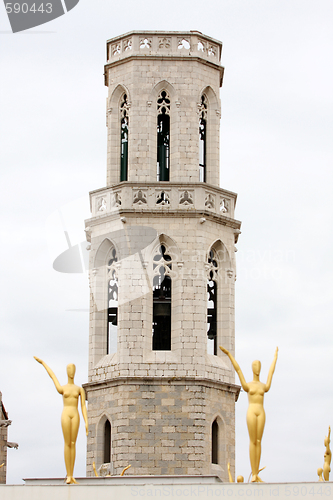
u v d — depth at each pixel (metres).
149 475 54.19
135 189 64.19
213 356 63.56
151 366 61.62
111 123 67.56
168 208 63.84
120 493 44.16
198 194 64.12
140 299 62.94
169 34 67.44
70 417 44.53
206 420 61.03
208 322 64.75
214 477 49.88
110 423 61.38
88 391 62.84
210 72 67.81
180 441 60.41
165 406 60.94
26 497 44.22
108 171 66.94
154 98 66.62
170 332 63.56
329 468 52.75
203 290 63.22
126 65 67.25
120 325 62.66
